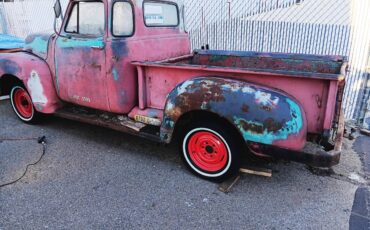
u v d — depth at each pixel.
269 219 2.63
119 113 3.62
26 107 4.62
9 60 4.21
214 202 2.86
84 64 3.58
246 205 2.82
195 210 2.75
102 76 3.47
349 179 3.24
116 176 3.29
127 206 2.81
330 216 2.67
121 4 3.32
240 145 2.95
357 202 2.85
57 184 3.15
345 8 5.17
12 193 3.00
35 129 4.51
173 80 3.17
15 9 9.30
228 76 2.84
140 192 3.01
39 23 9.09
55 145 4.00
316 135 2.60
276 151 2.64
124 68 3.39
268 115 2.57
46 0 8.65
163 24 3.93
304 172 3.36
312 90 2.47
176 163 3.57
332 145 2.56
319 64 3.55
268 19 5.87
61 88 3.96
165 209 2.77
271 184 3.14
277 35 5.86
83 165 3.52
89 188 3.08
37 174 3.33
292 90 2.57
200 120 3.02
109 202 2.86
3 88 4.61
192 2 6.47
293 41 5.74
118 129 3.53
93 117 3.80
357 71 4.79
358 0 4.80
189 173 3.35
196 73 2.99
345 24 5.18
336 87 2.34
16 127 4.59
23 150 3.86
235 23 6.20
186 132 3.17
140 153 3.80
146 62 3.31
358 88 4.79
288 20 5.70
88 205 2.82
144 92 3.41
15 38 6.39
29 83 4.08
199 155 3.22
